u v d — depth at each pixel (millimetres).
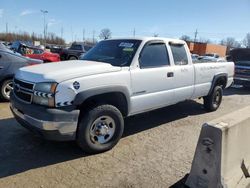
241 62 12734
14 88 4688
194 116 7109
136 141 5219
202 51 53656
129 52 5137
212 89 7250
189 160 4516
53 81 3992
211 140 3291
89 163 4246
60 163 4211
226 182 3295
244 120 3627
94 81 4285
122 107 4887
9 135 5172
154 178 3898
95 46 5949
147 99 5191
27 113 4191
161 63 5547
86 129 4289
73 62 4949
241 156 3648
